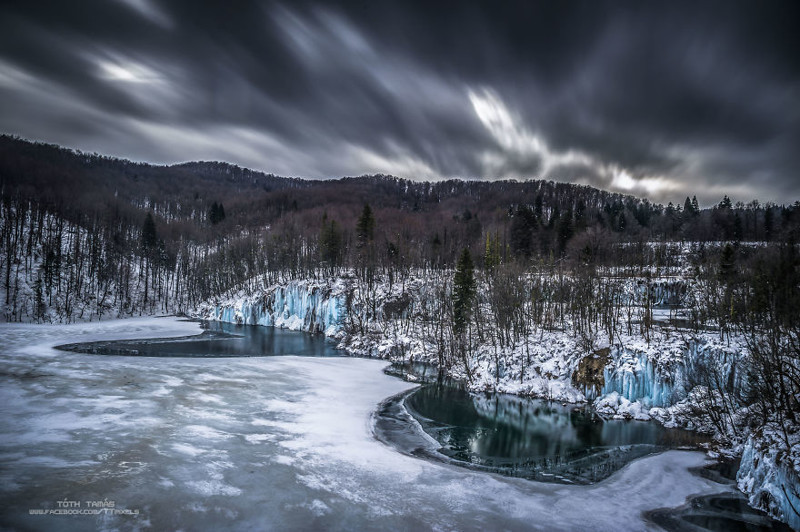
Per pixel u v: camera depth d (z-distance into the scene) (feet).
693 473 85.56
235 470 70.18
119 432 83.25
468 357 189.67
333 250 347.97
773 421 80.23
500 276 222.89
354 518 58.08
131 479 63.26
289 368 169.78
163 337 251.19
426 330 241.96
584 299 190.08
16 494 56.03
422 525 57.62
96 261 377.71
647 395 133.80
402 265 329.52
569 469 86.69
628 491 75.61
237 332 289.94
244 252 447.83
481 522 60.03
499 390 156.97
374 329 257.14
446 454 91.20
